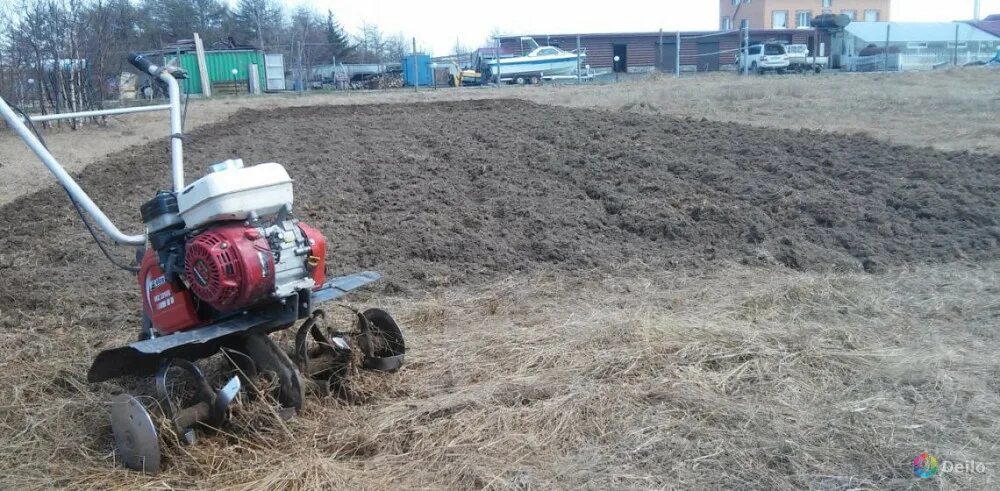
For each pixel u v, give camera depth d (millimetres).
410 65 33906
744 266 7461
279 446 4008
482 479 3650
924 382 4660
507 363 5074
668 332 5391
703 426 4145
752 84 22125
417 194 9656
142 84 24781
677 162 10586
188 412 3941
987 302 6160
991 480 3623
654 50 40594
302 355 4367
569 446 3988
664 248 8062
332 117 16859
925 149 11383
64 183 4293
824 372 4812
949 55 35375
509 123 13773
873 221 8531
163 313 4195
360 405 4500
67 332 5969
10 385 4891
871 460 3820
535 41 36531
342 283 4617
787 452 3902
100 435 4254
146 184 10969
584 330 5543
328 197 9594
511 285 6949
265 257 3898
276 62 30531
